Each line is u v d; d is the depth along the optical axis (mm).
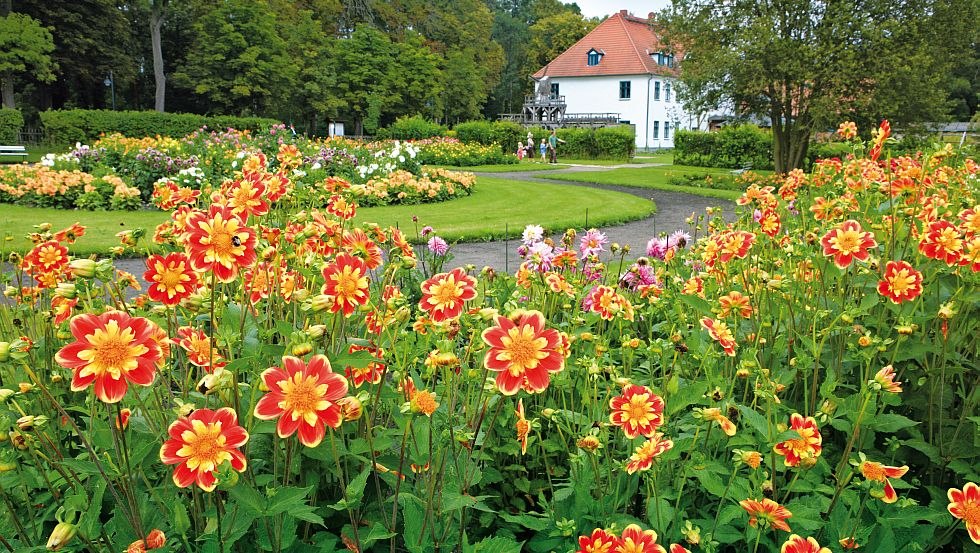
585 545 1577
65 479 1729
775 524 1593
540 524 1864
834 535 1803
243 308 1929
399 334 1914
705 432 2072
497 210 12188
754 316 2639
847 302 2457
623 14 51656
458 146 28906
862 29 16406
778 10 17641
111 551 1564
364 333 2436
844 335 2377
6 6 32625
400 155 14500
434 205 13039
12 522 1729
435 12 59656
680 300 2783
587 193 15516
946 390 2332
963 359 2371
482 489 2174
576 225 9969
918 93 16969
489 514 2039
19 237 7840
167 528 1654
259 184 2076
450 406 1672
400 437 1837
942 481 2227
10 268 5133
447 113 54031
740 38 17703
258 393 1732
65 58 34750
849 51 16500
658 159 37438
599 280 3549
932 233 2221
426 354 2184
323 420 1398
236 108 38938
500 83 71812
